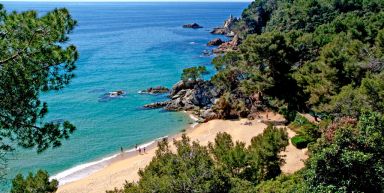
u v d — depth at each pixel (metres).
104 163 54.62
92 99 86.25
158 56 144.62
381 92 37.88
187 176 20.56
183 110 78.25
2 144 13.72
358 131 22.59
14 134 13.52
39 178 21.89
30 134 13.73
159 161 24.95
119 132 66.88
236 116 69.12
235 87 78.88
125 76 110.50
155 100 85.69
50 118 72.44
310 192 20.89
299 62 75.88
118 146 61.00
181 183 20.09
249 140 55.44
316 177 21.09
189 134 64.62
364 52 57.94
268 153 33.41
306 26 123.25
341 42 65.38
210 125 66.88
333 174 20.64
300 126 54.94
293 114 60.78
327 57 54.97
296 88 65.62
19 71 12.80
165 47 169.25
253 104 70.44
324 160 20.86
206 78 106.75
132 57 142.62
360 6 121.56
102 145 61.34
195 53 152.25
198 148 24.28
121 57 142.50
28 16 13.14
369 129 21.89
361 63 51.47
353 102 40.53
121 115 75.69
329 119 42.25
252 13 178.38
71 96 88.50
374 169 20.22
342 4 123.44
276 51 66.00
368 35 78.50
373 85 38.97
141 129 68.38
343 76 53.28
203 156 23.12
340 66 53.28
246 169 29.94
